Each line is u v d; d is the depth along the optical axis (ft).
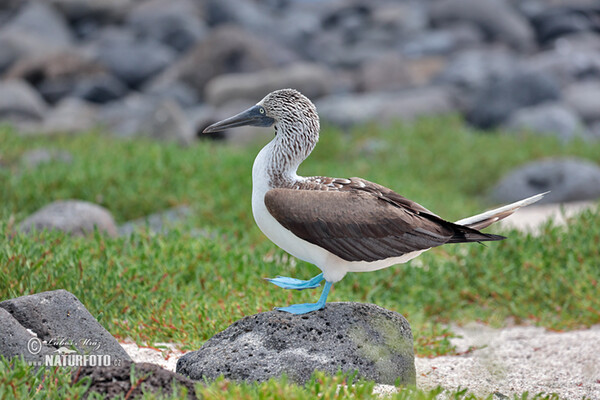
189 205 52.21
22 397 20.53
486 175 75.72
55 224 43.80
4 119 108.47
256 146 79.20
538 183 70.64
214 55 142.51
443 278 39.68
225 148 70.33
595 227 42.34
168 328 30.40
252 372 23.86
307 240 23.95
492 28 182.09
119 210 52.29
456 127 90.79
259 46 145.48
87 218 44.88
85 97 131.44
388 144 81.25
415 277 39.17
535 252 40.70
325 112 105.09
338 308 25.44
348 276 37.78
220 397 20.44
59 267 32.65
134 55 151.02
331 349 24.40
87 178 53.98
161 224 48.47
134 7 193.88
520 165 76.95
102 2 185.88
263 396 20.31
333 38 192.54
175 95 134.21
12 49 151.02
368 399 20.95
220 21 195.62
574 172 69.77
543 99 106.83
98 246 37.83
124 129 95.40
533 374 29.07
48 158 63.26
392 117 95.45
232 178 56.29
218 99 123.03
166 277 34.94
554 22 181.78
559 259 40.63
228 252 38.99
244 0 206.80
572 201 68.39
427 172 74.90
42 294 25.09
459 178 75.56
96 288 32.48
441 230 23.86
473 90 120.06
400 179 68.18
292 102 25.29
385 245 23.80
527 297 37.93
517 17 184.85
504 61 151.84
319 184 24.89
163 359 27.91
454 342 33.50
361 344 24.63
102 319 30.19
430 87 128.67
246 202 51.67
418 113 99.71
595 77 141.90
